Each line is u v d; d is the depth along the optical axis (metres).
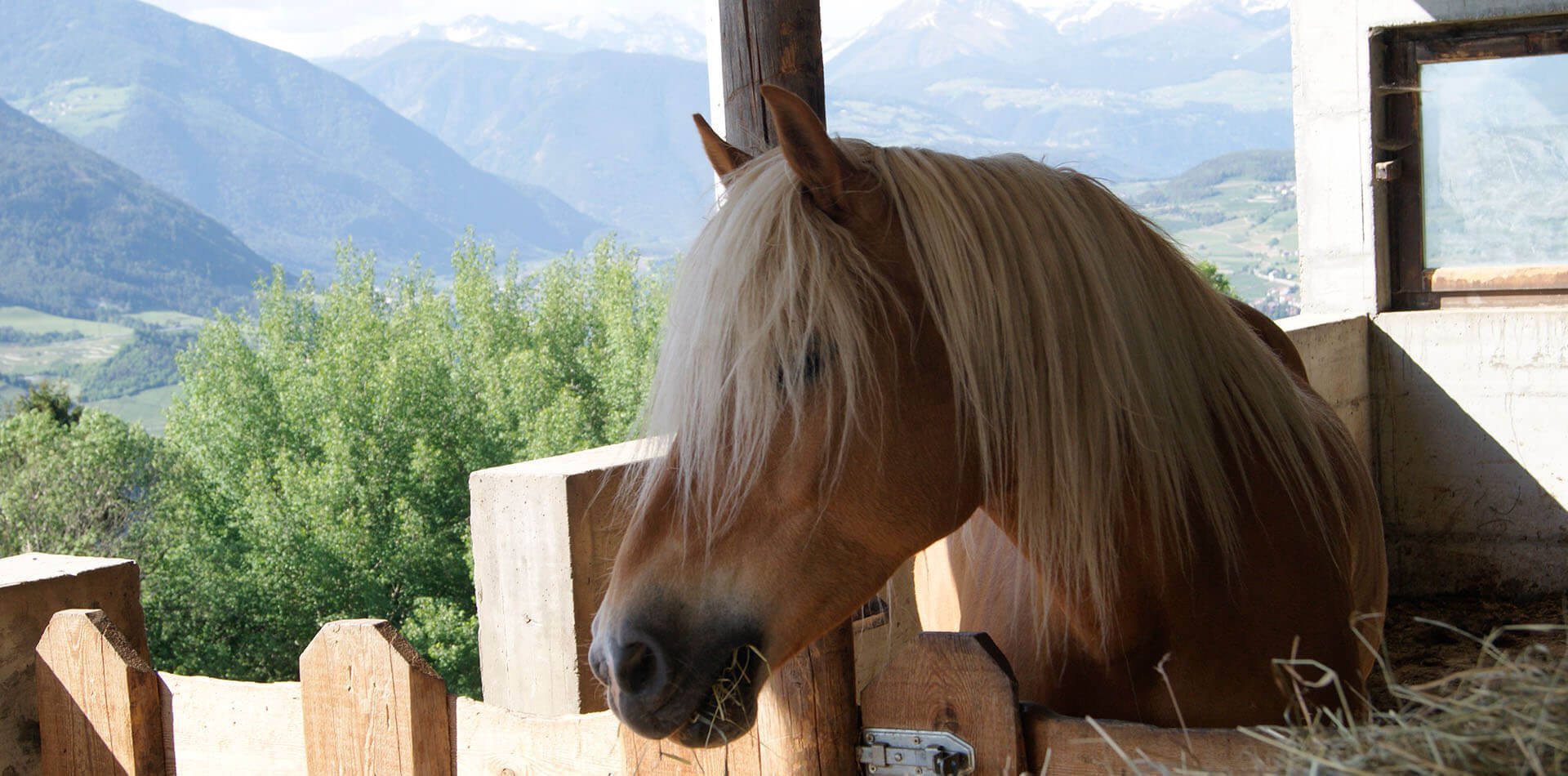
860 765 1.11
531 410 25.81
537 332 29.67
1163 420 1.16
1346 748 0.82
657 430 1.08
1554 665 0.81
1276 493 1.26
